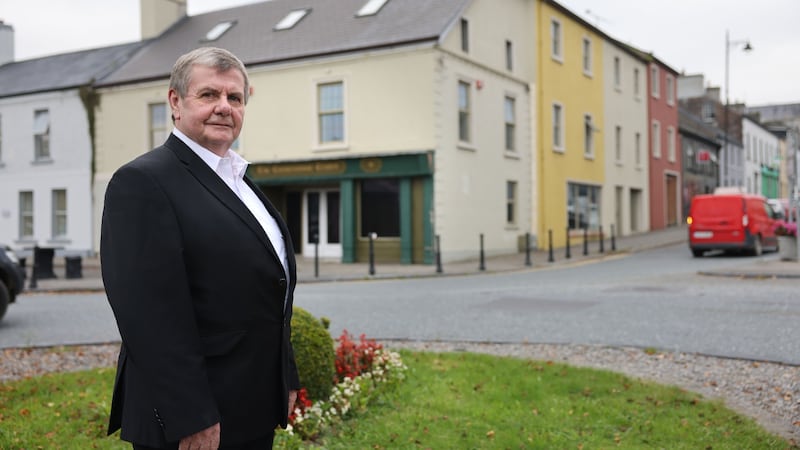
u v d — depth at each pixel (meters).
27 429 4.49
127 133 23.88
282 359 2.41
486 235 21.30
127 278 2.09
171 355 2.07
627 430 4.50
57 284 16.12
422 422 4.66
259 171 21.11
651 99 34.66
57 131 25.53
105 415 4.75
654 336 7.76
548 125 24.62
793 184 16.84
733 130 51.81
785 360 6.41
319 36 21.25
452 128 19.59
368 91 19.67
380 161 19.33
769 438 4.26
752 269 14.28
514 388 5.51
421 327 8.69
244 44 22.61
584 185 27.61
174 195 2.21
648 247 24.67
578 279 14.49
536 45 24.16
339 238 20.95
